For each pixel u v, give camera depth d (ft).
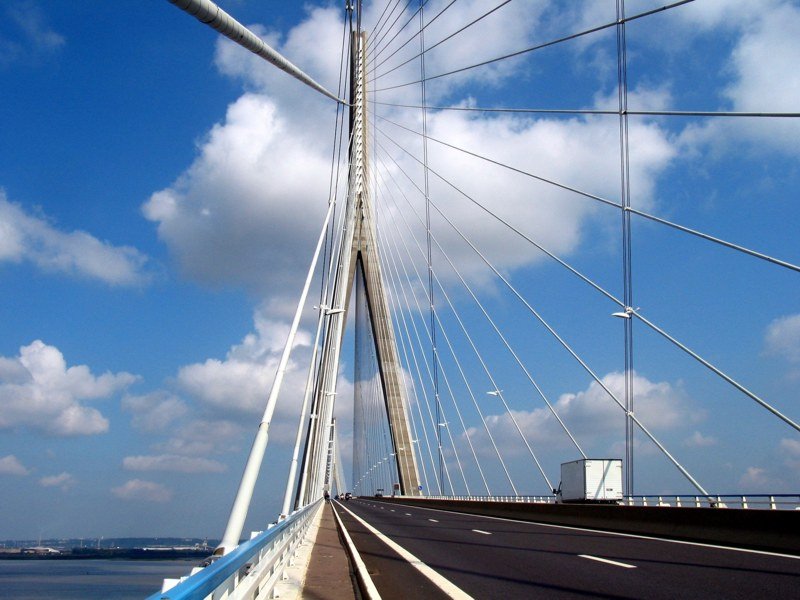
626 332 105.29
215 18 53.88
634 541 71.15
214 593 21.20
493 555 58.18
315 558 57.26
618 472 134.21
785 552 58.59
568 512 105.09
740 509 67.26
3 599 55.36
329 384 181.37
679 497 87.66
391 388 271.28
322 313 111.96
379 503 260.83
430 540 75.10
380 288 272.72
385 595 37.42
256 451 43.52
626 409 104.22
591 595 36.70
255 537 31.35
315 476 161.07
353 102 269.85
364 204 270.87
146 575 82.94
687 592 37.11
